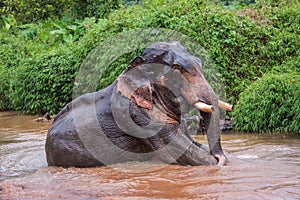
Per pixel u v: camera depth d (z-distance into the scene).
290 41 12.50
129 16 13.06
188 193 5.06
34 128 11.21
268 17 13.31
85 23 17.12
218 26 12.30
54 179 5.93
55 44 18.91
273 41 12.48
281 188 5.04
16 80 14.54
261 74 12.07
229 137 9.18
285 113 9.72
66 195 5.22
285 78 10.26
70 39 18.56
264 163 6.41
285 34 12.62
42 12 22.81
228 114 10.59
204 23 12.28
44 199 5.14
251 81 11.84
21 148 8.48
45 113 13.91
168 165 6.39
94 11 21.00
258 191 4.96
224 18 12.42
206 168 6.09
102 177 5.93
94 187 5.47
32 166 7.05
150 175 5.91
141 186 5.43
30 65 14.65
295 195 4.80
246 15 13.50
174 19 12.26
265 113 9.77
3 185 5.75
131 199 4.93
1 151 8.23
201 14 12.42
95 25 14.09
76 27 19.70
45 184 5.70
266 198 4.73
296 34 12.85
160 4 13.45
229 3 19.83
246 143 8.36
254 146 7.97
